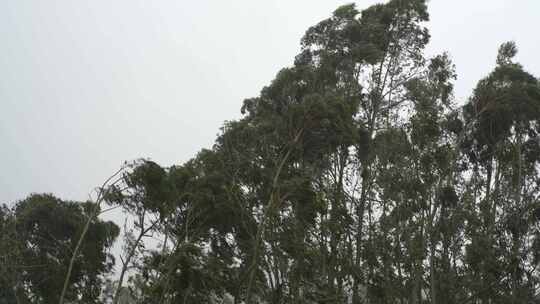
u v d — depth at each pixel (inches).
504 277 1337.4
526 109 1456.7
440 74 1515.7
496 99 1472.7
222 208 1414.9
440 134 1434.5
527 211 1408.7
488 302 1357.0
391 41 1568.7
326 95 1342.3
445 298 1353.3
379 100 1513.3
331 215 1328.7
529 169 1523.1
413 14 1562.5
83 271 1675.7
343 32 1531.7
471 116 1518.2
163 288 1385.3
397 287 1348.4
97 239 1697.8
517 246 1374.3
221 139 1470.2
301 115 1317.7
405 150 1400.1
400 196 1375.5
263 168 1363.2
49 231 1656.0
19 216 1626.5
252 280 1238.9
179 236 1502.2
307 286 1230.3
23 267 1545.3
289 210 1289.4
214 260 1419.8
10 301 1563.7
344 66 1501.0
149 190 1453.0
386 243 1362.0
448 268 1382.9
